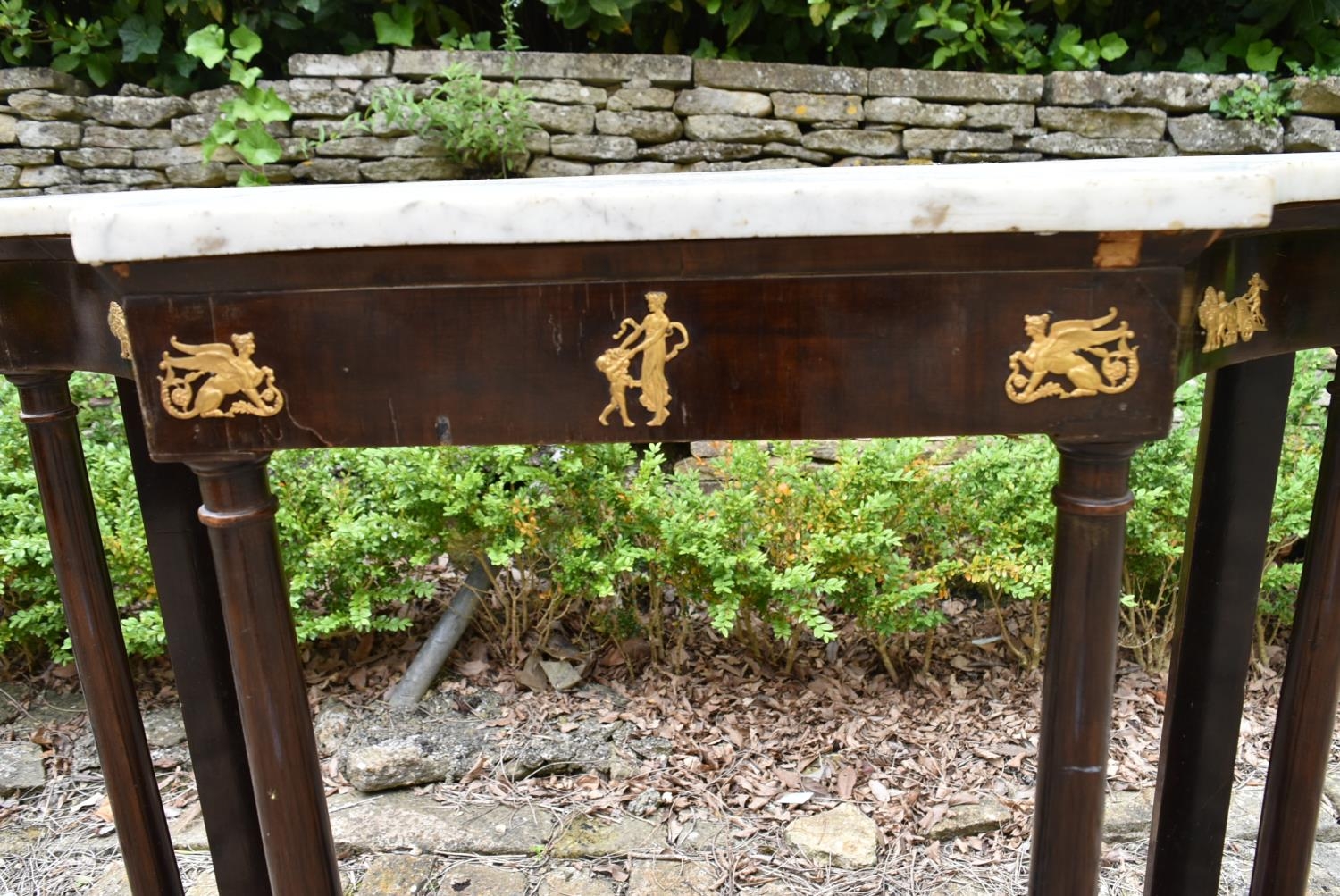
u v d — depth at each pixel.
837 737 2.00
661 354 0.77
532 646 2.23
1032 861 0.94
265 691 0.88
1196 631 1.26
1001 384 0.76
